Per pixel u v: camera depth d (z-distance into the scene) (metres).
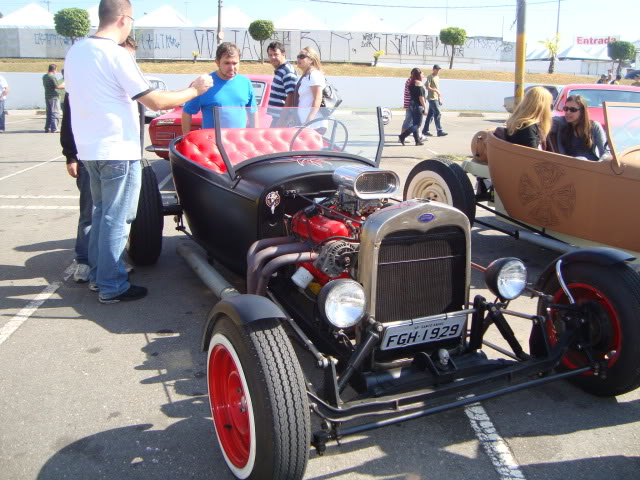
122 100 3.90
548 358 2.91
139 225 4.74
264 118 4.20
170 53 30.30
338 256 2.77
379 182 2.98
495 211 5.64
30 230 6.16
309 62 6.25
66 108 4.43
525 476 2.59
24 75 22.34
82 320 4.07
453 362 2.77
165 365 3.49
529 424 2.98
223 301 2.52
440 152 11.83
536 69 35.88
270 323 2.42
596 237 4.61
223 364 2.62
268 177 3.54
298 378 2.32
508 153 5.08
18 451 2.71
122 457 2.68
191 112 5.28
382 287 2.73
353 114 4.11
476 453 2.75
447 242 2.87
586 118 5.26
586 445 2.81
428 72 28.72
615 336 3.03
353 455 2.72
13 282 4.72
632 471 2.63
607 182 4.39
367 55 32.16
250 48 30.33
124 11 3.89
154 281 4.80
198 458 2.69
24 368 3.42
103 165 3.97
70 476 2.55
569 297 3.10
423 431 2.91
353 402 2.48
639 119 4.84
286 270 3.37
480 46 35.06
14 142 12.99
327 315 2.45
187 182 4.37
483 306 2.97
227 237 3.94
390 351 2.81
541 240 5.00
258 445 2.29
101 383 3.28
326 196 3.59
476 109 24.95
